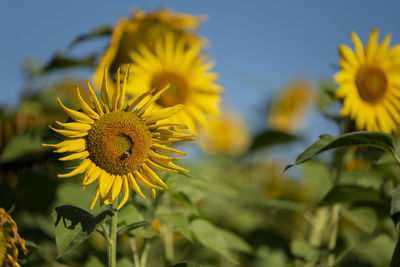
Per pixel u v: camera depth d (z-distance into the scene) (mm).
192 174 1228
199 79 1591
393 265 1247
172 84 1566
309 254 1595
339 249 1618
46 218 1635
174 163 1229
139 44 1651
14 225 1194
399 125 1588
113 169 1196
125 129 1196
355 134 1202
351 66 1566
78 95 1185
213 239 1432
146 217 1406
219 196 1584
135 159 1199
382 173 1648
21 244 1195
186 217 1419
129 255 1468
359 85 1572
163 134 1216
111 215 1188
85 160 1193
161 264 1560
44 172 1632
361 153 1551
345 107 1551
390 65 1588
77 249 1650
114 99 1201
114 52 1648
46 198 1639
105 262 1396
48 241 1483
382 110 1580
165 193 1405
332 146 1216
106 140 1189
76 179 1551
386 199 1476
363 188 1470
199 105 1584
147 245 1411
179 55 1597
